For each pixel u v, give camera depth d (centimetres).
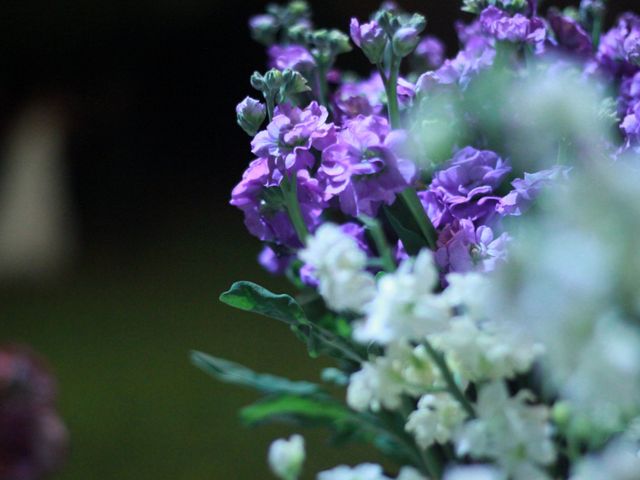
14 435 121
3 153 634
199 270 533
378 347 91
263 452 232
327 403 101
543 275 73
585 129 76
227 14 706
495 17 98
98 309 477
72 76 685
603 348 73
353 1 618
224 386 296
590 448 87
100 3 681
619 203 73
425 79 96
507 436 82
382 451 101
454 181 93
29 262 581
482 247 89
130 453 251
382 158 89
